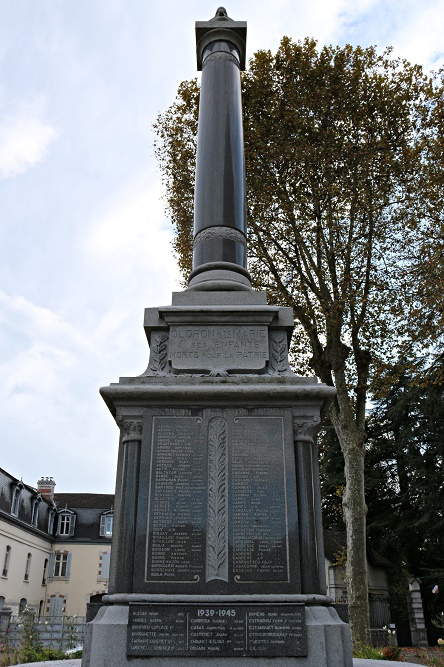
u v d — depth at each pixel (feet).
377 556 104.53
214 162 26.63
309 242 58.95
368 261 57.57
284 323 21.94
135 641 16.69
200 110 28.78
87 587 137.90
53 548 140.97
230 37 30.76
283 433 19.81
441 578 97.71
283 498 18.95
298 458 19.60
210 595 17.51
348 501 54.34
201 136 27.66
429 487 106.11
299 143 56.80
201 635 16.83
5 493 115.85
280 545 18.34
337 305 55.57
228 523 18.61
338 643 16.90
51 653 38.47
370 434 121.49
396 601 112.98
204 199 26.04
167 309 21.88
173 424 19.90
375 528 109.29
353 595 51.16
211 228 25.32
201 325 21.94
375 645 77.10
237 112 28.55
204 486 19.12
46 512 139.03
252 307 21.94
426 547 108.27
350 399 60.54
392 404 119.44
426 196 56.59
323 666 16.49
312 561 18.31
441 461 110.32
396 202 58.29
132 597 17.43
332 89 57.67
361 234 57.88
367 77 58.80
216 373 20.84
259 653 16.62
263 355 21.42
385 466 119.34
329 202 56.95
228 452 19.56
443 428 109.91
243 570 18.01
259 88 59.16
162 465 19.36
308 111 57.93
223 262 24.54
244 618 17.04
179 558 18.16
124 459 19.74
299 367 61.82
